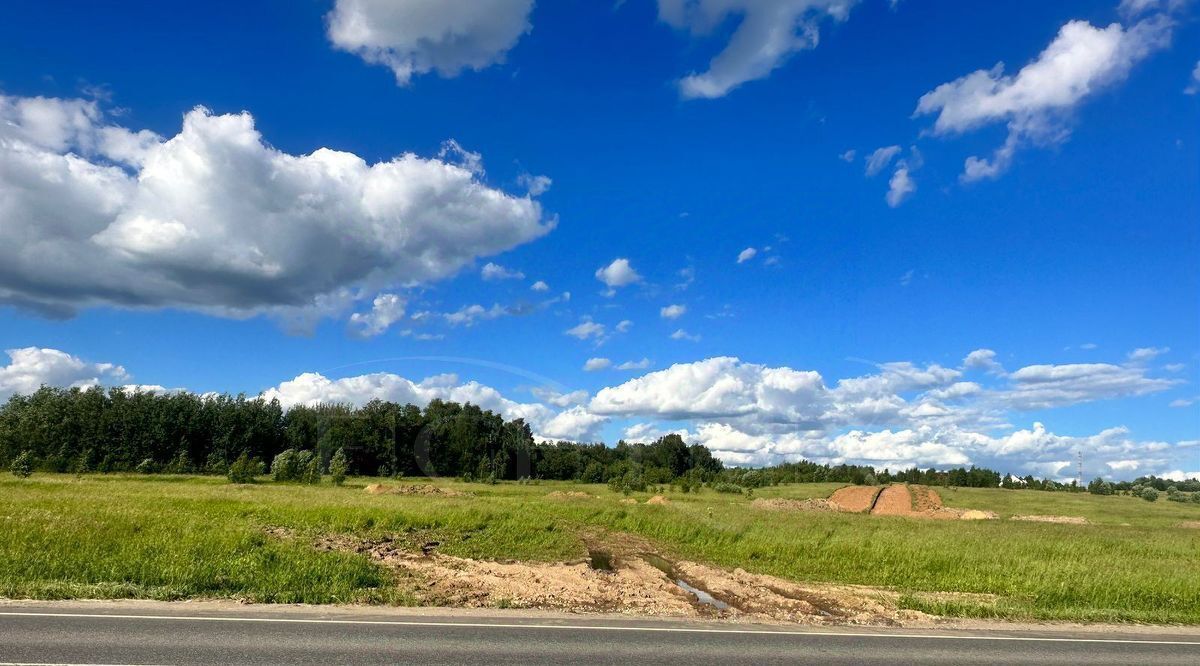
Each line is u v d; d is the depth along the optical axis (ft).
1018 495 238.68
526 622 36.06
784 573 64.44
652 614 40.68
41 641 28.19
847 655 31.71
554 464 315.99
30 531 55.67
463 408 310.65
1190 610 49.19
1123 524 143.23
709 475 281.13
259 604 38.65
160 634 30.14
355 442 291.17
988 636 37.58
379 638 30.96
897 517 132.57
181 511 84.33
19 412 281.95
